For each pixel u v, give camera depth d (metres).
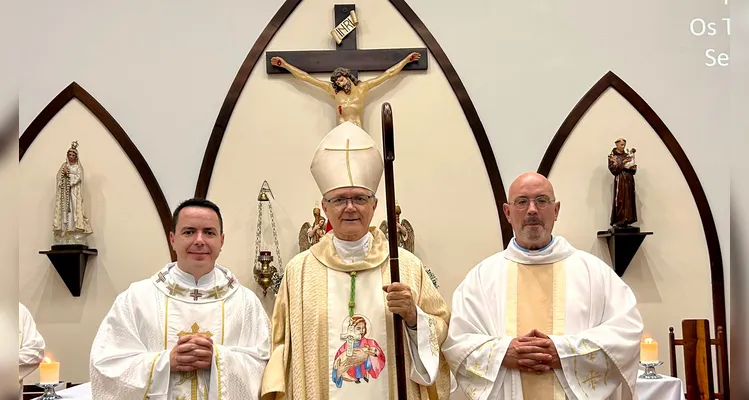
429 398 2.84
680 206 4.85
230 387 2.65
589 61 4.96
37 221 4.75
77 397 3.65
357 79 4.79
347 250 2.89
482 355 2.85
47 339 4.65
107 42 4.93
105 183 4.80
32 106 4.86
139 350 2.74
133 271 4.73
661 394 3.76
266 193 4.80
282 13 4.96
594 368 2.81
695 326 4.17
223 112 4.84
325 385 2.71
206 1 4.98
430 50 4.95
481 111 4.93
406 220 4.64
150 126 4.87
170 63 4.93
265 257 4.53
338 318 2.78
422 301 2.87
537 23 5.00
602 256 4.80
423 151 4.87
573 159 4.88
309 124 4.88
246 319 2.93
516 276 3.12
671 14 5.01
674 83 4.96
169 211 4.78
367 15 4.99
